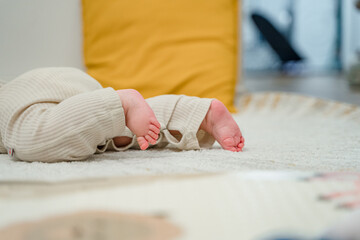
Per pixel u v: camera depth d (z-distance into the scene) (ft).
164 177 2.14
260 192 1.87
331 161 3.09
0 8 6.33
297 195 1.84
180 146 3.48
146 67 6.43
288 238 1.46
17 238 1.49
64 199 1.81
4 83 3.63
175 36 6.66
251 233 1.50
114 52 6.59
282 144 3.94
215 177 2.09
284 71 20.93
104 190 1.92
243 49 7.95
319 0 21.71
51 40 6.64
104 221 1.60
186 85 6.33
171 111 3.45
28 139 2.96
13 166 2.86
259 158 3.15
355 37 20.04
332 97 9.11
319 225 1.55
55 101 3.19
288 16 22.27
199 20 6.83
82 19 6.75
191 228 1.54
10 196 1.87
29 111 3.04
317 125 5.36
